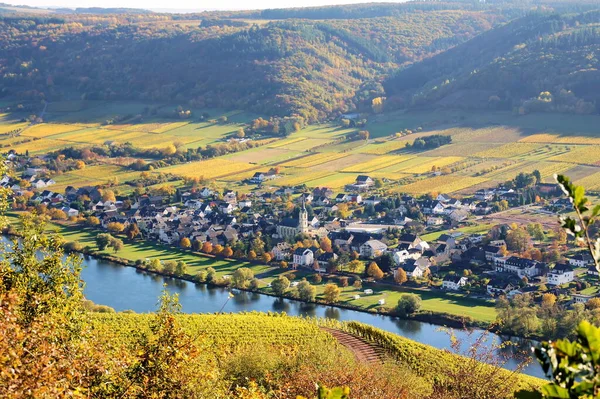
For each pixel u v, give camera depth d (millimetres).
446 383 58812
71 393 32656
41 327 41750
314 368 68875
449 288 154500
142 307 143125
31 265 51219
